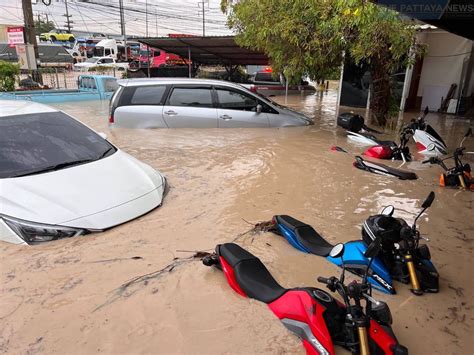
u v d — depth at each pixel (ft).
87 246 11.50
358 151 25.34
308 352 7.56
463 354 8.00
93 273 10.27
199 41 62.49
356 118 29.50
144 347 7.81
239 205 15.40
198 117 29.30
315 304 7.93
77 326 8.37
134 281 10.00
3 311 8.77
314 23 28.22
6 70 53.42
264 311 8.67
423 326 8.79
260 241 12.44
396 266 10.29
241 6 35.65
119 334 8.16
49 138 15.10
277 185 18.07
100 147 16.02
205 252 11.43
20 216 11.43
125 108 28.55
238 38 40.47
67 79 82.64
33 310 8.82
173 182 17.89
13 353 7.60
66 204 12.23
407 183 19.25
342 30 26.96
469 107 49.03
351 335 7.46
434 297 9.85
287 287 9.93
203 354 7.63
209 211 14.65
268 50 33.73
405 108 50.93
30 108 16.58
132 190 14.03
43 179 12.85
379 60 33.32
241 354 7.59
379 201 16.58
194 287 9.79
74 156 14.70
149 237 12.26
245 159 22.39
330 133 30.55
